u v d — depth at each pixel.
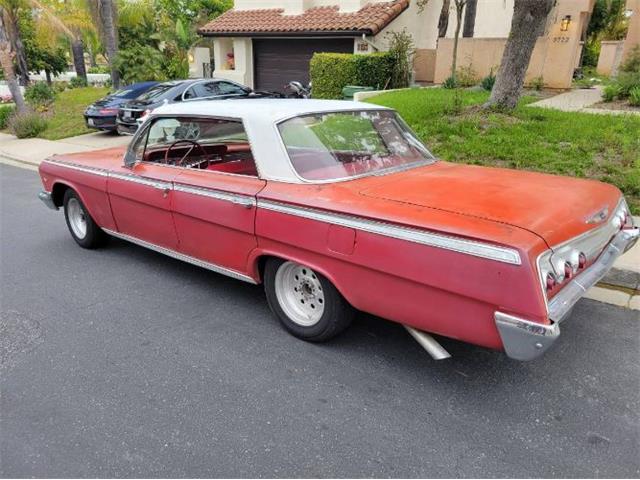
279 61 18.22
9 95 29.11
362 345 3.52
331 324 3.33
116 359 3.44
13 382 3.21
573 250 2.69
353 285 3.01
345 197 3.09
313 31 16.23
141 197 4.41
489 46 14.77
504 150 7.55
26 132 14.96
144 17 22.52
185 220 4.06
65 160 5.48
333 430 2.71
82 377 3.24
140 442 2.66
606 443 2.58
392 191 3.15
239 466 2.48
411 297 2.75
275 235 3.33
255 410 2.89
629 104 10.76
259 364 3.34
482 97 11.38
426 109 9.92
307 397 2.99
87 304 4.29
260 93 14.09
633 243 3.43
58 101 20.39
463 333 2.62
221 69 19.78
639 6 13.62
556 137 7.88
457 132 8.59
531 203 2.87
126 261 5.29
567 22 13.39
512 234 2.44
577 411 2.82
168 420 2.82
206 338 3.69
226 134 3.93
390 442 2.62
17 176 10.41
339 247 2.98
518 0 8.89
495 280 2.40
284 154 3.42
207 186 3.78
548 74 14.02
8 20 25.88
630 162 6.72
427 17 18.48
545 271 2.40
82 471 2.47
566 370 3.20
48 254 5.57
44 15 20.92
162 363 3.38
